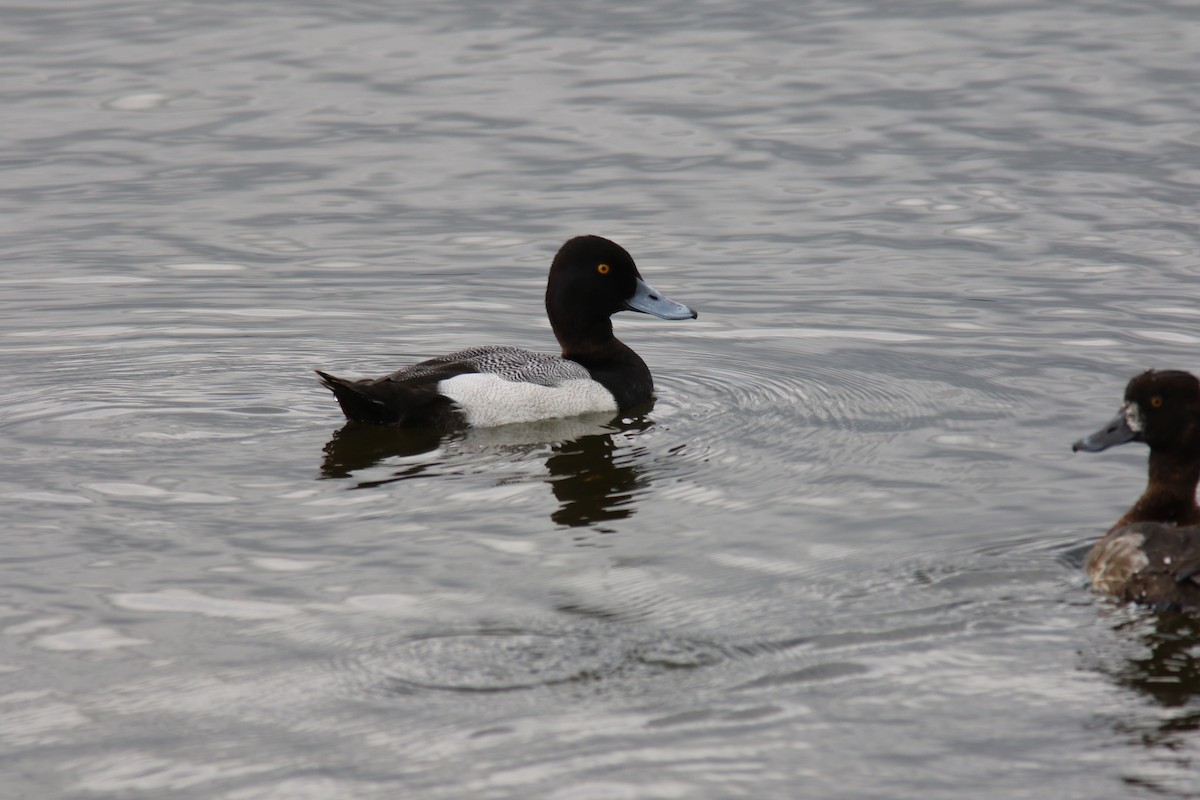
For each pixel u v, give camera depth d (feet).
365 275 61.11
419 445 43.09
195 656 29.50
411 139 77.66
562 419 45.73
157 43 91.50
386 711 27.09
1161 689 27.12
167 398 46.70
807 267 61.67
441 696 27.58
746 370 50.49
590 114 80.43
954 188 69.92
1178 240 62.80
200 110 81.46
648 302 48.91
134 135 78.13
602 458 41.83
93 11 97.55
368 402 43.60
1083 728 25.93
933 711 26.50
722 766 24.97
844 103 81.05
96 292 58.65
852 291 58.85
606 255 48.52
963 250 62.95
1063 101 79.51
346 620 30.99
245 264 62.28
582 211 68.64
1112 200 67.41
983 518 35.96
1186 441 33.99
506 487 39.42
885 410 45.62
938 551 33.73
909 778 24.62
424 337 54.08
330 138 77.71
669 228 66.54
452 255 63.62
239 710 27.32
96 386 47.70
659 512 37.35
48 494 38.50
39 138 77.30
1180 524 34.42
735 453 41.98
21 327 54.29
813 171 72.69
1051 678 27.53
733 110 80.59
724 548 34.65
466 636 30.01
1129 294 57.26
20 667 29.12
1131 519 34.76
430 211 68.95
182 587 32.83
